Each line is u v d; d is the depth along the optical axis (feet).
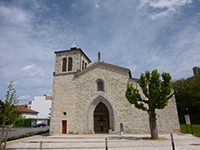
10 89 49.75
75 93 73.82
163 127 63.41
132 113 65.72
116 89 69.67
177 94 141.18
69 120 70.54
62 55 82.33
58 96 75.46
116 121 65.57
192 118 129.80
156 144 40.78
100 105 71.31
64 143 49.16
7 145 48.21
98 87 73.31
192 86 133.28
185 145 38.78
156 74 50.90
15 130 114.01
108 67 73.56
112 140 49.29
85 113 69.67
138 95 53.36
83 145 44.32
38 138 61.57
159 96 49.44
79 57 79.56
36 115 183.32
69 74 77.56
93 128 68.54
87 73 75.31
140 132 63.52
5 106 48.26
